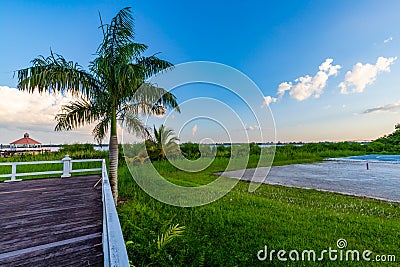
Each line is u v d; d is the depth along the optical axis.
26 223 3.06
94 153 12.63
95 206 3.92
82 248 2.34
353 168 15.45
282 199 6.77
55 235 2.67
